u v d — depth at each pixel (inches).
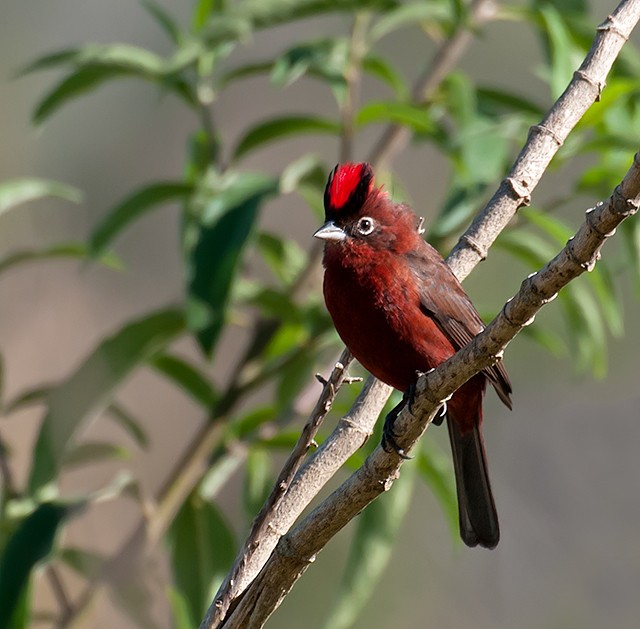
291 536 284.0
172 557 419.5
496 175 403.2
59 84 439.8
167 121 828.0
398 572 750.5
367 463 286.5
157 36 855.7
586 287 454.6
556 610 792.3
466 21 427.8
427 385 282.2
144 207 413.1
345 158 423.5
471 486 396.5
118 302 775.7
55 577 427.2
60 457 394.0
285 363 418.9
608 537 827.4
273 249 465.1
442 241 419.8
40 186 425.4
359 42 438.0
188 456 421.1
